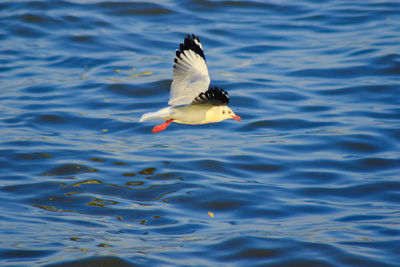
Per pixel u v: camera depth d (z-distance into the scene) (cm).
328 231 1174
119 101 1894
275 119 1759
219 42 2325
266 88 1948
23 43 2333
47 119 1759
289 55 2208
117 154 1540
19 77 2055
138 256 1071
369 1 2731
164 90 1961
